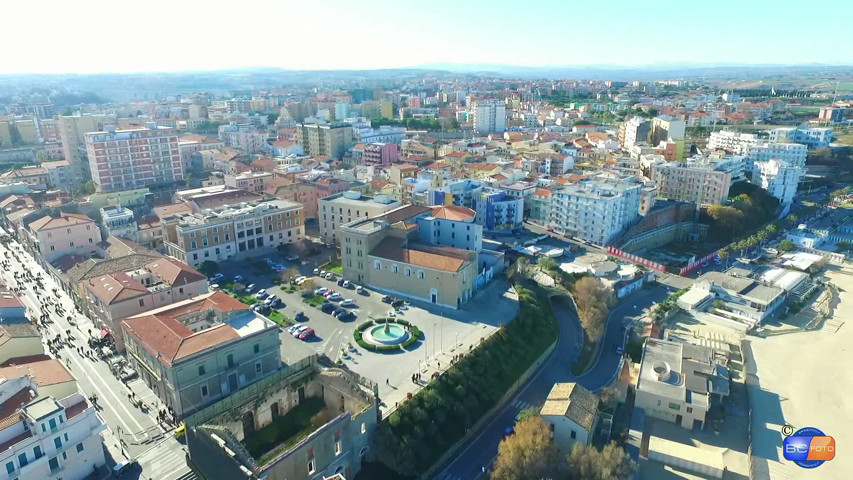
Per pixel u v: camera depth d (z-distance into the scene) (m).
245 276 172.75
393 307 152.12
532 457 97.25
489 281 170.88
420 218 184.50
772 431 124.44
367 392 105.38
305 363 117.00
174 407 104.50
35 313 151.25
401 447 102.56
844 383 143.12
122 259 158.00
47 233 180.00
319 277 173.12
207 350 105.69
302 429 108.62
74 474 90.75
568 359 146.00
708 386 130.38
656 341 150.50
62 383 101.19
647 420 126.62
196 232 173.12
